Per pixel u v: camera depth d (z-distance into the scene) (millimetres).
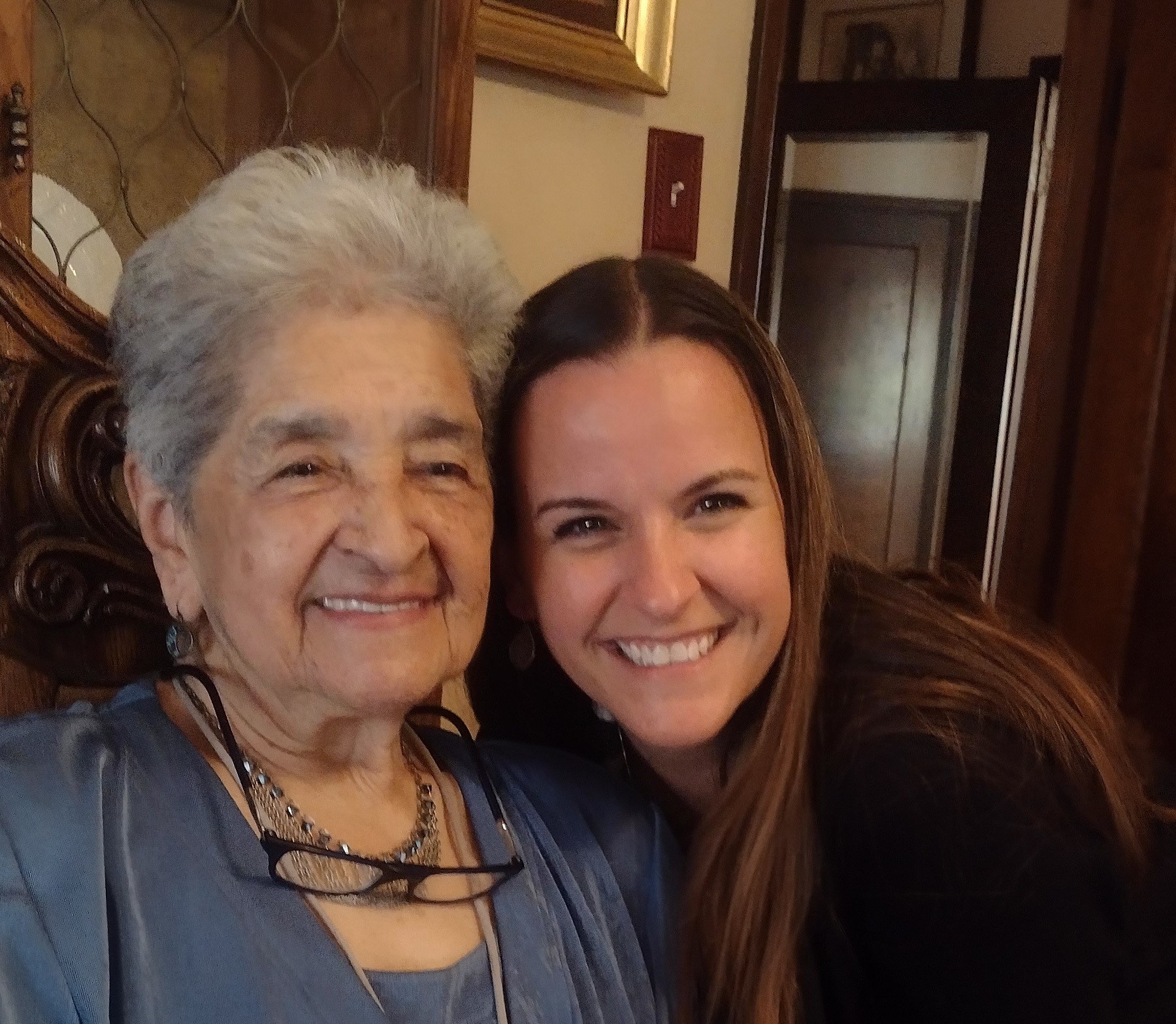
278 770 780
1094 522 1785
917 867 850
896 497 2711
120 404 844
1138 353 1730
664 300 891
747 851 933
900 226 2605
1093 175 1799
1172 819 981
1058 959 819
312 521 690
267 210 704
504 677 1137
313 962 687
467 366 779
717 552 889
